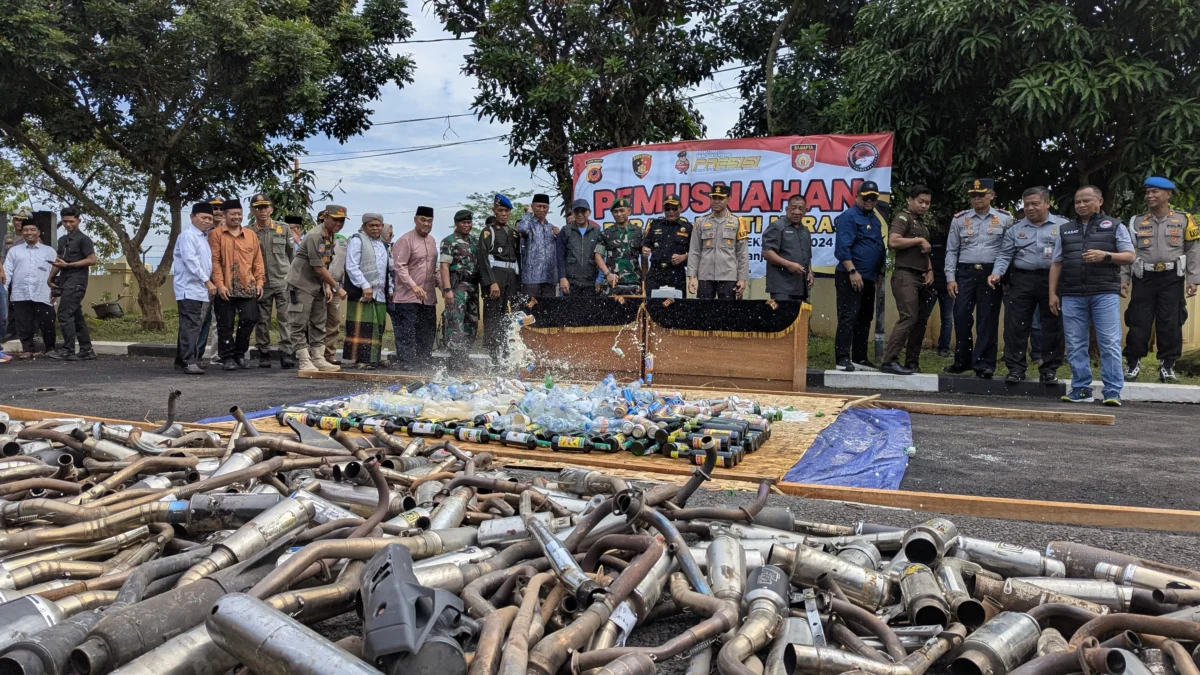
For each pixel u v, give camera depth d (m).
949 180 10.97
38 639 1.69
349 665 1.53
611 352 8.45
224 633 1.65
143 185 20.50
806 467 4.56
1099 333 8.02
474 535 2.60
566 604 2.00
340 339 14.34
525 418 4.99
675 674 2.04
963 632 2.03
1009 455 5.20
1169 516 3.52
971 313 9.41
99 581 2.13
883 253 9.80
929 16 10.21
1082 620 2.09
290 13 15.94
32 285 12.36
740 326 7.85
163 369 10.50
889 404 7.24
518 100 15.20
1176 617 2.04
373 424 5.06
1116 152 10.33
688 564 2.28
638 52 14.68
